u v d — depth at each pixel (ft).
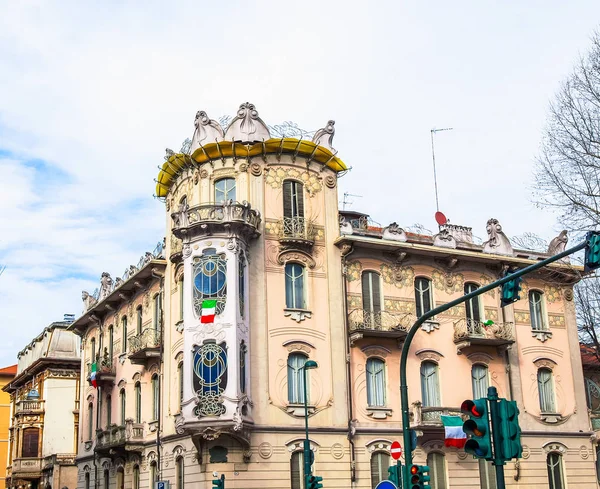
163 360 134.51
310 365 105.19
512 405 46.19
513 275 64.64
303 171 132.26
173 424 127.85
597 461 150.51
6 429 260.01
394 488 73.20
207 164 130.31
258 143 128.77
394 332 129.80
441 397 133.69
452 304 71.20
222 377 115.55
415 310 136.15
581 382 148.87
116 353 158.81
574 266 144.56
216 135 129.90
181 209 124.77
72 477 197.47
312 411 122.42
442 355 136.05
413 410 128.47
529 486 136.26
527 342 144.87
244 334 119.44
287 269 127.54
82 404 174.81
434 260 140.56
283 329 123.85
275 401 120.37
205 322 118.62
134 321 151.94
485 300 143.33
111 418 156.15
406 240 139.13
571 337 150.51
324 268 130.00
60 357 211.41
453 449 131.03
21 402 207.72
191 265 122.42
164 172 139.85
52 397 208.85
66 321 219.82
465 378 136.87
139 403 145.38
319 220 131.95
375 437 126.11
